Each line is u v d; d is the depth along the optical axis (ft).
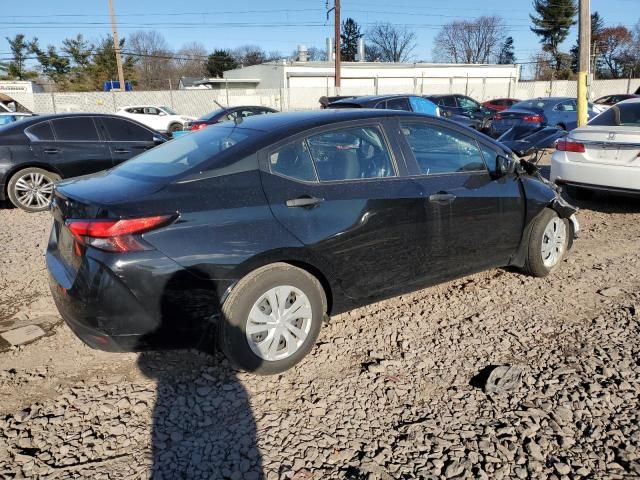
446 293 14.40
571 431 8.67
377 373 10.44
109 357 11.03
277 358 10.23
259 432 8.70
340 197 10.71
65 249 9.87
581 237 19.84
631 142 20.77
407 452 8.21
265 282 9.78
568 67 221.66
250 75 156.25
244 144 10.31
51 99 87.97
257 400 9.57
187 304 9.17
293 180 10.37
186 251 9.03
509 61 265.34
